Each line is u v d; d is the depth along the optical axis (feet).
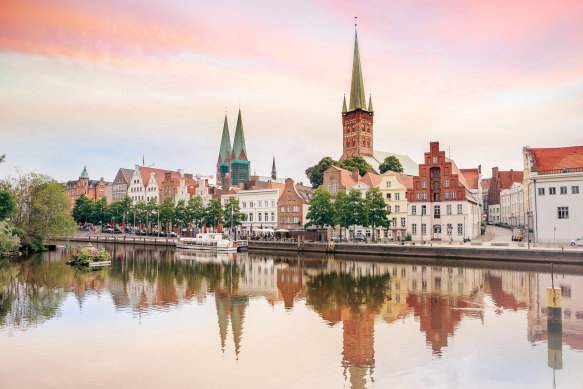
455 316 125.49
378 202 318.65
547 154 355.36
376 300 148.36
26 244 330.54
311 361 90.68
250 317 126.21
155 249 383.86
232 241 355.77
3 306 139.85
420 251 276.62
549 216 286.05
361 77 609.01
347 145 611.06
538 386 78.07
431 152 345.10
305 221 398.01
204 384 79.92
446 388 77.36
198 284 182.91
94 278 199.31
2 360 91.76
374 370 85.40
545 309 133.18
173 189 559.79
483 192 606.96
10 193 297.94
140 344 101.65
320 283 184.24
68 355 94.68
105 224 583.58
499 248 248.52
